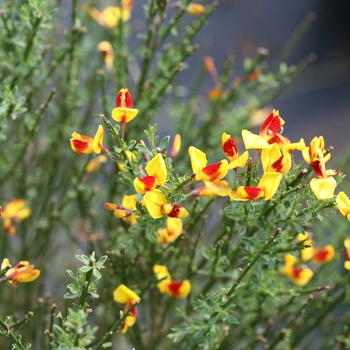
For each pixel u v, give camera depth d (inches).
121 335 51.0
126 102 41.1
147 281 46.4
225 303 42.3
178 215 40.4
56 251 52.4
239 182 41.9
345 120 82.0
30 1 44.9
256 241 42.3
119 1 48.8
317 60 86.3
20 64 46.4
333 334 51.7
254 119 54.1
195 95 53.6
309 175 41.8
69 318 40.0
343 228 49.4
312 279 50.2
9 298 49.9
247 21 88.1
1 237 50.1
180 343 48.3
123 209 41.8
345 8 89.7
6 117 44.2
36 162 52.1
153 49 48.0
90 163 49.4
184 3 47.3
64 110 50.3
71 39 47.8
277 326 51.4
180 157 51.4
